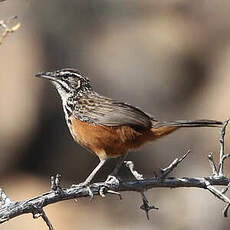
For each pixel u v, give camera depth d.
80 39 19.44
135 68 18.91
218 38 20.53
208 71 20.02
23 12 18.88
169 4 20.80
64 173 18.52
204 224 16.83
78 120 8.56
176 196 17.48
